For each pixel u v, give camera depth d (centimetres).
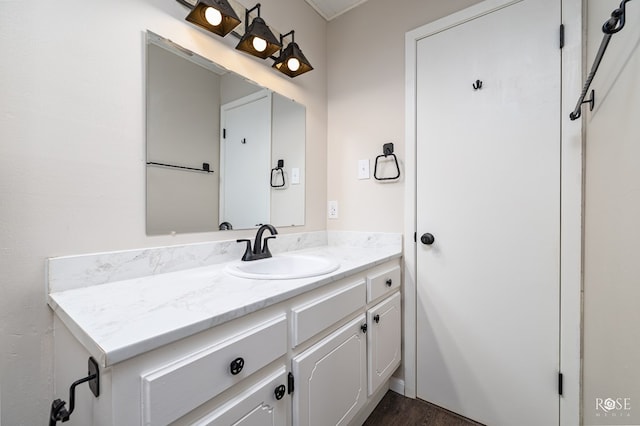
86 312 66
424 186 154
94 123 90
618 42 82
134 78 100
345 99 186
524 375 126
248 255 128
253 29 123
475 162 139
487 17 136
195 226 120
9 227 75
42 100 80
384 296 143
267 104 153
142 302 73
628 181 77
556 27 120
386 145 166
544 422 122
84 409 62
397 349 153
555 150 120
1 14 74
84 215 88
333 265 115
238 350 68
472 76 140
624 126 79
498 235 133
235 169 136
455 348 144
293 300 88
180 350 59
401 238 162
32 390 78
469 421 139
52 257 82
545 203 122
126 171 98
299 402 87
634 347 75
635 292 74
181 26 114
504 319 132
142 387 52
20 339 77
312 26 182
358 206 180
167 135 110
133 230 100
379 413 145
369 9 176
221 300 74
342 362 108
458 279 144
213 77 127
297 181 172
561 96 119
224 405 66
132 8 100
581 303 114
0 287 74
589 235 108
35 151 79
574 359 115
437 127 150
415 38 157
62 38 84
